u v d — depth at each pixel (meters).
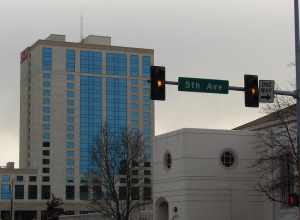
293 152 46.19
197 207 54.94
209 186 55.62
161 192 59.84
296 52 33.44
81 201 194.62
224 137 56.81
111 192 82.62
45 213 158.25
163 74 30.55
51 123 198.75
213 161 56.12
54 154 197.38
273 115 52.97
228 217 55.62
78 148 199.62
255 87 32.03
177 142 57.12
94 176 122.56
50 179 196.00
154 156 61.84
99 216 85.12
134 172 87.50
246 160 57.00
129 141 91.25
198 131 56.25
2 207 191.12
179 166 56.44
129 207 80.38
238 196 56.16
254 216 56.19
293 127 50.38
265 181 55.56
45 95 199.75
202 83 32.19
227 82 32.53
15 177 193.12
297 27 33.41
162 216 60.88
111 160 87.94
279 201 49.22
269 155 54.88
